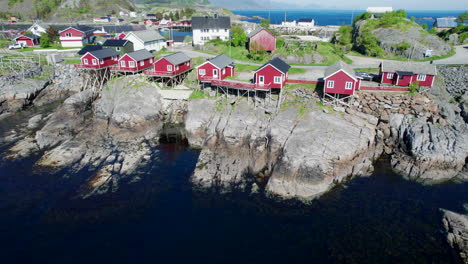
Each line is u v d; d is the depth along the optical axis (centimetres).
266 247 2577
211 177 3478
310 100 4419
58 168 3597
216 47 7388
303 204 3084
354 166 3628
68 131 4503
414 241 2628
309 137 3684
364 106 4316
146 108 4838
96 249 2530
